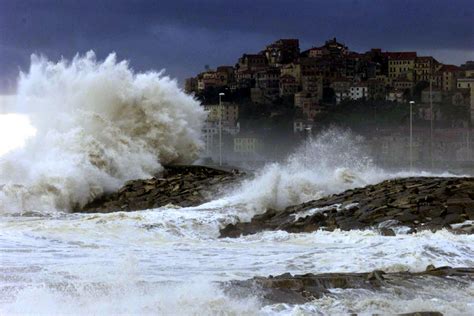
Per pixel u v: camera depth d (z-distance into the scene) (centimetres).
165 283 4828
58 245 6662
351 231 7100
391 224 7250
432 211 7500
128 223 7775
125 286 4709
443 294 4622
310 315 4097
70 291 4597
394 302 4366
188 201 9819
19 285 4778
